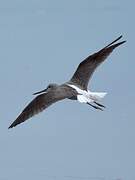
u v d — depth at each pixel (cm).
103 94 1788
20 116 1780
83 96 1778
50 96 1781
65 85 1820
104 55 1883
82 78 1856
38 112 1773
